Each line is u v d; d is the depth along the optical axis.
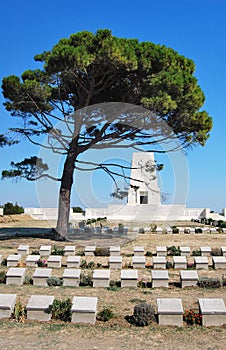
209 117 22.33
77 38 20.00
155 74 19.27
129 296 10.80
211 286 11.89
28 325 8.06
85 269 14.81
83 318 8.30
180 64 21.38
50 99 22.28
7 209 52.59
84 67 18.36
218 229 30.44
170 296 10.84
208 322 8.14
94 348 6.88
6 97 21.06
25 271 13.12
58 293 10.99
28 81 19.56
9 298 8.77
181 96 19.48
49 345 7.00
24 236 24.50
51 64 18.77
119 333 7.66
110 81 20.64
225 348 6.92
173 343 7.15
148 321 8.21
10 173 22.72
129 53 18.19
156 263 15.02
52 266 15.13
